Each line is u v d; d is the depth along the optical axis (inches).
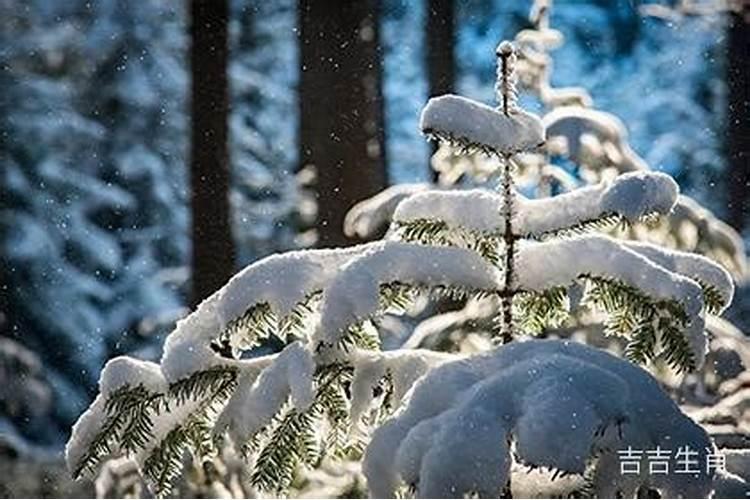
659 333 233.9
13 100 1333.7
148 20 1414.9
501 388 210.5
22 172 1290.6
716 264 241.8
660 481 212.5
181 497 339.6
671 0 1106.7
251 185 1385.3
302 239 708.7
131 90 1391.5
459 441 205.5
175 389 237.9
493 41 1266.0
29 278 1231.5
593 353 221.3
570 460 199.0
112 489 363.9
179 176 1362.0
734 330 373.4
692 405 357.1
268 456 234.2
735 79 929.5
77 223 1278.3
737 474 244.2
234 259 717.3
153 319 1159.0
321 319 224.4
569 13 1290.6
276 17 1467.8
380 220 409.4
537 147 230.7
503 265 237.9
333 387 234.5
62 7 1401.3
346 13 705.6
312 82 704.4
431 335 358.3
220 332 234.2
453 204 237.3
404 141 1364.4
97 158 1352.1
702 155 1280.8
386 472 213.6
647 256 241.6
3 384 1001.5
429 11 834.8
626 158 408.5
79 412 1167.6
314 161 700.0
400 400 233.5
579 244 235.9
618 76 1320.1
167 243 1322.6
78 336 1223.5
